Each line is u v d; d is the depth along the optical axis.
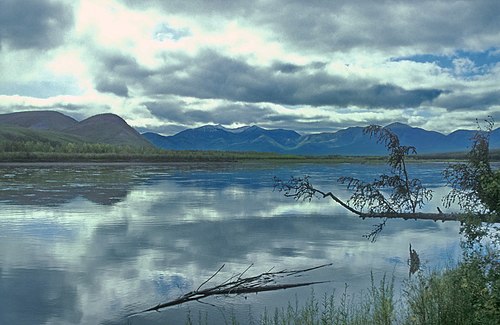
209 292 20.00
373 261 26.39
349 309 14.68
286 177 109.75
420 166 194.38
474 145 8.00
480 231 8.26
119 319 17.22
